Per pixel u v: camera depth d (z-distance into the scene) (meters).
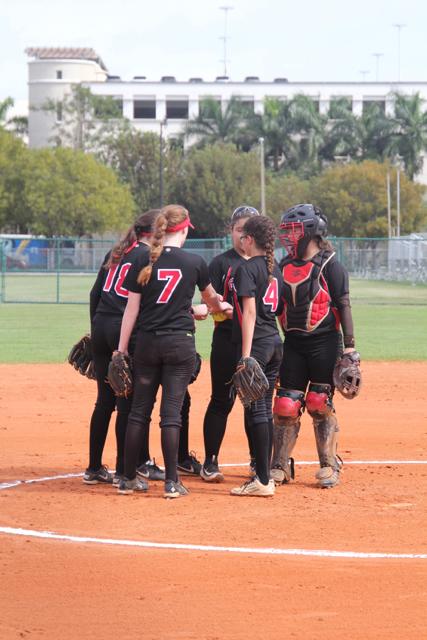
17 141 159.75
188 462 18.20
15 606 10.61
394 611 10.45
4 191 157.75
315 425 17.11
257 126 191.88
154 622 10.14
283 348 16.97
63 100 184.88
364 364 37.50
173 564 12.09
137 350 15.98
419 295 87.62
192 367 16.23
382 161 191.12
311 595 10.94
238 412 26.38
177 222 15.97
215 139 192.38
